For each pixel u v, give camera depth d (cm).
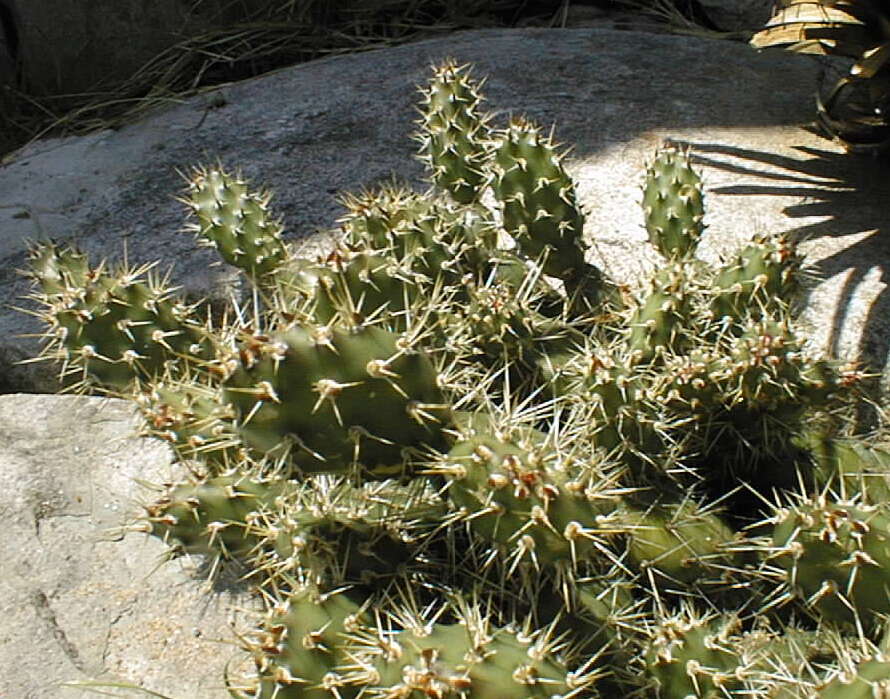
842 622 159
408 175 334
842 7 311
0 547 217
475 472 147
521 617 166
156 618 205
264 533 175
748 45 411
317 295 164
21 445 242
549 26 472
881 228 287
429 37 460
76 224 333
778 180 316
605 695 163
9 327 290
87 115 454
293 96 393
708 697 156
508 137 212
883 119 332
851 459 188
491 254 215
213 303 288
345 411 145
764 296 194
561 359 194
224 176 229
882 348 246
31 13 460
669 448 181
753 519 187
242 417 146
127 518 224
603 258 275
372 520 173
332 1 473
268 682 154
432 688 138
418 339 155
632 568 171
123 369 208
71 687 192
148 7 461
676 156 226
